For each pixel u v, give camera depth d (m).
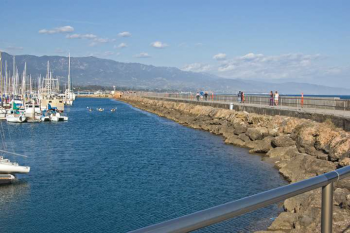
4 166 22.72
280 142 28.38
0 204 18.77
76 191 20.78
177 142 39.03
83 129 56.12
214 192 19.62
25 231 15.51
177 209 17.31
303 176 19.91
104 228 15.64
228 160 27.91
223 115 51.00
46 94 114.81
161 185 21.47
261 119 37.66
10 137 46.84
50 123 67.00
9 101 84.62
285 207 12.83
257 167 24.89
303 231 10.70
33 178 23.84
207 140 39.78
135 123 65.44
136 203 18.41
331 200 3.56
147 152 33.22
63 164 28.28
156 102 112.12
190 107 73.06
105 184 22.12
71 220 16.53
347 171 3.78
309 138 23.64
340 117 25.45
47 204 18.67
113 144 39.16
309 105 38.91
